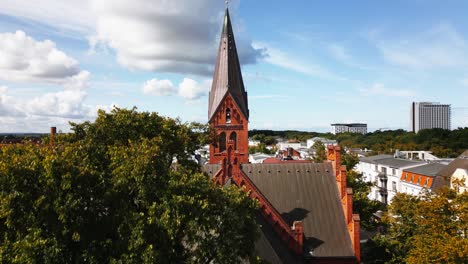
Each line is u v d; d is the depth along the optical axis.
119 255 18.42
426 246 34.12
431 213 34.47
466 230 33.16
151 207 19.20
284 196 42.94
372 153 177.12
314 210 41.47
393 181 105.69
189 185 21.20
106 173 22.14
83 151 23.61
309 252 37.91
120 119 28.33
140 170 20.50
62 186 17.66
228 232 21.38
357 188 67.88
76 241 18.69
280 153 150.00
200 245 21.20
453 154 153.50
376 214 85.75
